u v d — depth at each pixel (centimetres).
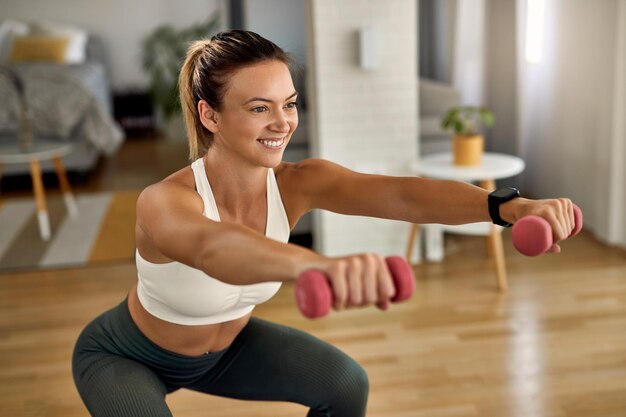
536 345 307
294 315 346
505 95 486
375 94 384
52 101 584
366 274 81
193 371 166
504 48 479
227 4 619
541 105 496
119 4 848
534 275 383
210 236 99
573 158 462
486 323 330
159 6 852
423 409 262
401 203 132
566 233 109
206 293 145
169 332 155
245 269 92
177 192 120
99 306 366
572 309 341
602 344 306
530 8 496
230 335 165
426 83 459
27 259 435
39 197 475
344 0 372
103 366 157
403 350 307
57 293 385
